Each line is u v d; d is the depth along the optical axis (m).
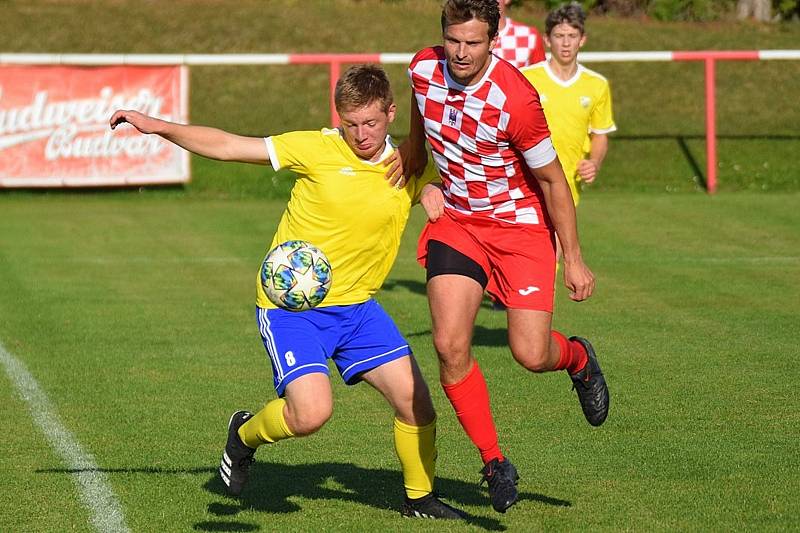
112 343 24.98
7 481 15.87
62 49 60.81
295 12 66.44
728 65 60.41
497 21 13.15
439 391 21.02
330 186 13.62
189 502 15.02
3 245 38.41
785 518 14.00
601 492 15.16
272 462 16.83
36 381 21.67
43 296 30.33
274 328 13.70
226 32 63.22
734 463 16.30
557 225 14.02
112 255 36.78
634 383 21.09
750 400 19.80
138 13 65.94
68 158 46.88
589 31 63.72
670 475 15.81
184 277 33.22
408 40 62.53
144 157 47.56
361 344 14.09
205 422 18.97
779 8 70.88
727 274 32.62
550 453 16.95
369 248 13.85
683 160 51.31
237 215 44.62
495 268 14.41
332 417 19.22
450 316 13.88
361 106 13.11
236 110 55.91
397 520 14.32
